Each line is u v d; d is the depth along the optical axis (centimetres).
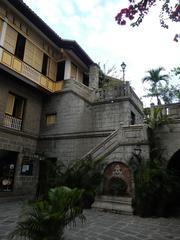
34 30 1652
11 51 1449
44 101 1758
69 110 1614
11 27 1471
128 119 1504
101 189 1162
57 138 1584
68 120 1594
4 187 1365
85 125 1606
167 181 1000
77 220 852
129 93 1584
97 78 2002
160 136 1220
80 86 1733
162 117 1267
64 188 551
